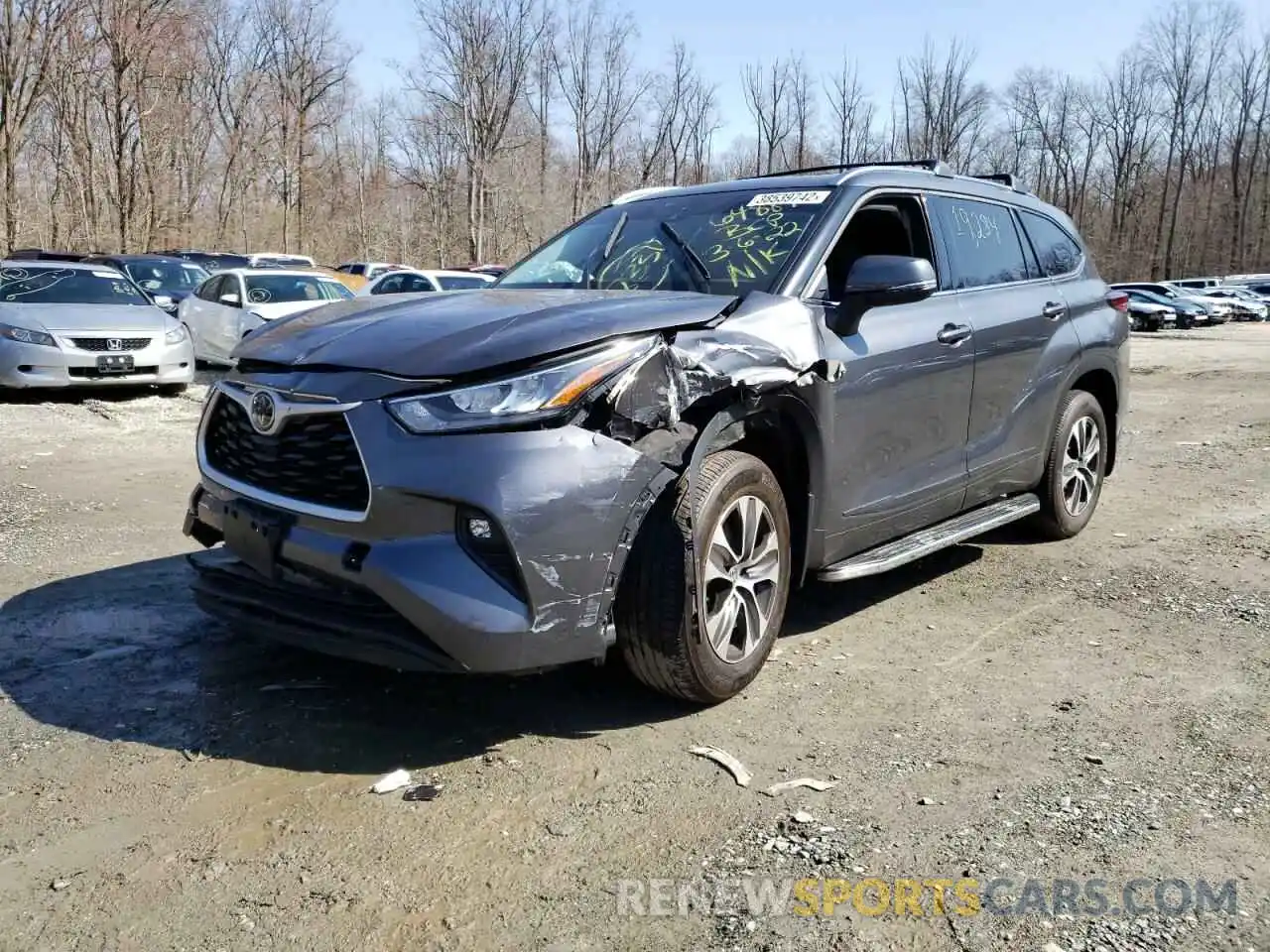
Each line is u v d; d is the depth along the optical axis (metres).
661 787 2.98
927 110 69.44
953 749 3.23
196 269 18.12
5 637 4.06
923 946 2.27
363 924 2.35
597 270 4.30
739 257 4.04
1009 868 2.57
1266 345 25.67
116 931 2.31
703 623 3.30
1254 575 5.11
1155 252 77.81
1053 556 5.52
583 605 3.02
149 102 36.09
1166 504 6.82
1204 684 3.76
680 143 52.25
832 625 4.43
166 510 6.24
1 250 28.14
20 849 2.62
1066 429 5.55
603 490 3.01
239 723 3.34
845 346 3.88
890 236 4.48
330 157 51.62
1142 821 2.79
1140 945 2.27
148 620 4.28
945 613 4.60
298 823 2.76
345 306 3.83
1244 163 76.88
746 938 2.30
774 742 3.28
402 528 2.93
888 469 4.18
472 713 3.45
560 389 2.98
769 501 3.59
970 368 4.59
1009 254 5.21
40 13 27.94
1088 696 3.66
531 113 46.28
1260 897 2.44
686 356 3.23
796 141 62.75
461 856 2.62
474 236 43.38
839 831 2.74
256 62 46.19
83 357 10.52
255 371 3.38
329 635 3.10
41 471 7.33
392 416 2.95
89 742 3.20
